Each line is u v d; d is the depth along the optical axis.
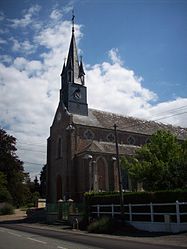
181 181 28.80
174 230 20.56
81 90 51.38
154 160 30.34
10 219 44.12
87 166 42.38
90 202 30.23
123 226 24.34
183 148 31.98
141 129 56.97
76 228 27.59
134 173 31.67
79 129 47.47
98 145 45.34
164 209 22.33
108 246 13.70
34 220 39.22
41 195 90.69
